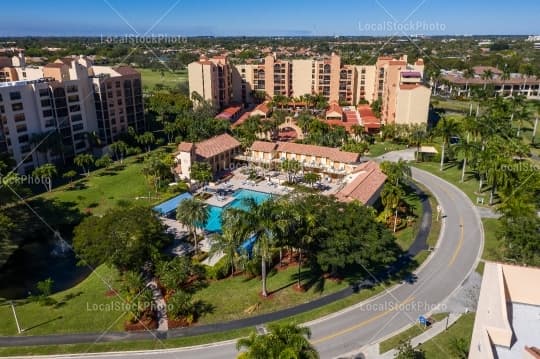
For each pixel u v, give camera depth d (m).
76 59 125.50
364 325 48.03
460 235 69.88
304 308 51.22
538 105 128.75
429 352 43.12
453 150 99.25
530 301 30.88
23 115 100.69
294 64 185.62
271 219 51.22
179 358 43.31
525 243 51.03
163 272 55.78
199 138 124.88
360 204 60.47
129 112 129.75
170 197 87.00
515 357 25.39
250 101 192.38
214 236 56.56
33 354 44.00
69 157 112.94
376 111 160.00
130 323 48.53
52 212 81.38
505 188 75.31
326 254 51.44
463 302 52.06
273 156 108.62
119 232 57.78
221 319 49.31
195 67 162.75
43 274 63.91
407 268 60.12
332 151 103.69
